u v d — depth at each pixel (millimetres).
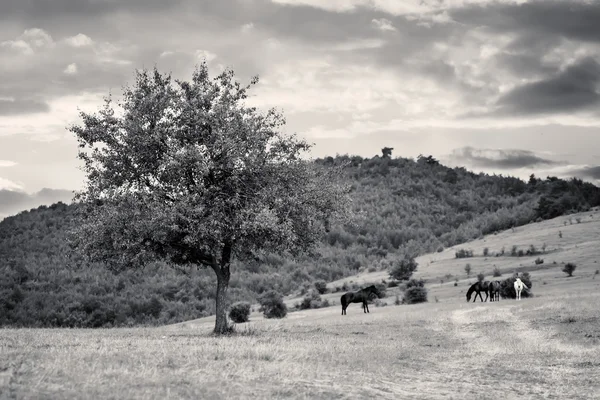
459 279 136625
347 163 36094
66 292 178750
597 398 16594
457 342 30031
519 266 143875
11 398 12125
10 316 166750
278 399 14000
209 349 22719
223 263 34531
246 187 32594
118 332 36125
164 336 32031
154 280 196375
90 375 15141
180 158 30641
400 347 27109
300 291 168125
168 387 14086
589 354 24734
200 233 31125
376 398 15211
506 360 23578
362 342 29062
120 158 32406
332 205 34594
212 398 13461
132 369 16875
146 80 34000
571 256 146000
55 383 14070
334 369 19391
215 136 32312
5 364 16297
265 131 33438
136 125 31984
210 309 180375
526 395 16797
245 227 30781
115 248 31875
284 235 32531
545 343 28609
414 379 18828
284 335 32875
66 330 38000
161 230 30734
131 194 32000
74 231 32250
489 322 39312
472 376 19922
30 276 193375
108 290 187125
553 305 43781
